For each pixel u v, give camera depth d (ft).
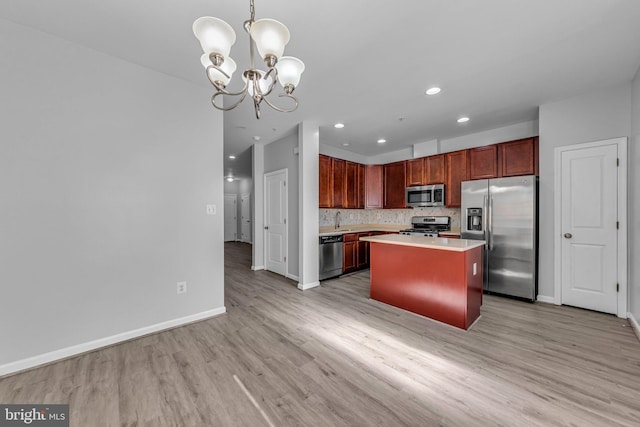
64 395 5.24
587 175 9.45
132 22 5.91
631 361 6.30
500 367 6.11
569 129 9.81
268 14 5.63
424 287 9.04
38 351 6.23
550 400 5.05
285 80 4.45
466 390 5.35
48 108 6.35
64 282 6.57
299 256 12.79
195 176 8.80
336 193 15.47
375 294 10.80
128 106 7.50
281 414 4.77
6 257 5.88
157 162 8.02
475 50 6.96
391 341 7.38
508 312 9.41
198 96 8.86
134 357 6.60
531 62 7.52
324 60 7.38
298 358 6.55
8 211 5.90
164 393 5.31
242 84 8.79
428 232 14.74
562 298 10.03
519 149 11.79
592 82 8.66
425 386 5.49
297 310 9.77
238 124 12.87
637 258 8.06
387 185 17.37
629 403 4.94
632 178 8.48
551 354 6.64
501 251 11.12
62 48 6.53
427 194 15.20
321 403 5.04
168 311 8.24
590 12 5.57
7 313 5.90
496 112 11.30
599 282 9.27
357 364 6.29
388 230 17.02
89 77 6.89
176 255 8.40
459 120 12.29
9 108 5.90
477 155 13.26
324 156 14.73
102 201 7.10
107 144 7.16
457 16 5.70
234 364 6.30
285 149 15.02
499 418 4.63
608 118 9.02
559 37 6.41
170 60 7.47
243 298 11.19
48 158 6.35
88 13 5.63
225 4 5.36
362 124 12.89
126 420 4.63
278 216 15.66
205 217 9.03
